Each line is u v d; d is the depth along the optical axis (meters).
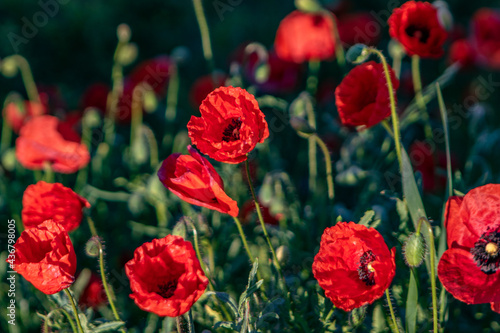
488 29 1.73
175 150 1.45
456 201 1.03
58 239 1.01
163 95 1.83
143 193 1.39
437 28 1.19
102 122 1.74
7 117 1.57
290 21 1.60
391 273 1.00
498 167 1.65
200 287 0.99
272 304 1.12
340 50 1.40
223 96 1.04
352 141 1.37
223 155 1.03
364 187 1.38
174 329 1.20
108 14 2.82
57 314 1.17
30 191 1.09
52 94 1.83
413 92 1.70
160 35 2.75
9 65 1.55
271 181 1.30
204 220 1.22
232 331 1.15
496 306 1.02
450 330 1.20
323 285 1.03
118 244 1.48
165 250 1.00
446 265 1.02
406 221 1.15
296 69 1.72
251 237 1.39
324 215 1.35
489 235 1.02
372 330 1.15
